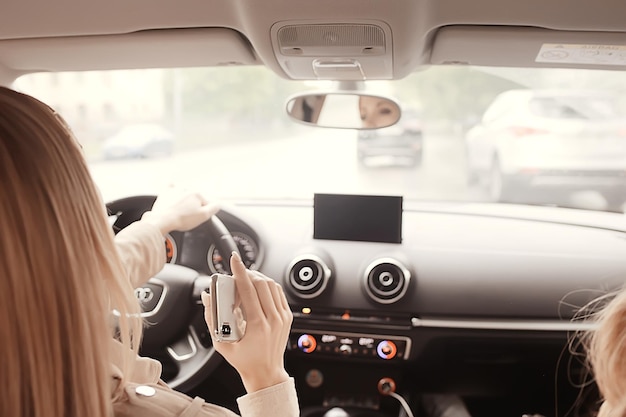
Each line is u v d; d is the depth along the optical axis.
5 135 0.68
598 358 1.00
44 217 0.66
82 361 0.68
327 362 2.19
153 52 1.70
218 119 3.53
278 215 2.31
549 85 2.34
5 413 0.65
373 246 2.10
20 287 0.64
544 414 2.25
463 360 2.18
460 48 1.57
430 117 4.22
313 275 2.04
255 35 1.40
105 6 1.42
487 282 2.02
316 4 1.26
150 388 0.82
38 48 1.69
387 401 2.21
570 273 2.02
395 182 3.54
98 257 0.74
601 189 2.46
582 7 1.31
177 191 1.81
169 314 2.00
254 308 0.98
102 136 2.84
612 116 3.04
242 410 0.98
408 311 2.02
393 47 1.42
